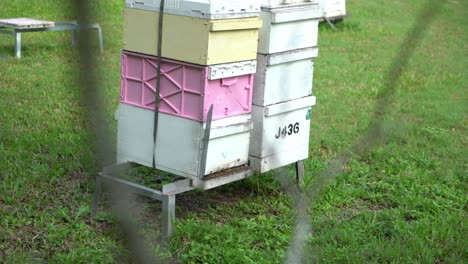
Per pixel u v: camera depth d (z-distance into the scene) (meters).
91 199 5.37
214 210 5.39
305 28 5.45
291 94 5.50
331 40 13.38
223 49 4.69
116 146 5.15
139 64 4.94
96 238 4.72
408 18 16.22
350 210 5.65
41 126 7.08
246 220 5.17
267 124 5.32
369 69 11.09
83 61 1.64
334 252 4.70
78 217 5.02
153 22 4.77
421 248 4.84
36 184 5.57
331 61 11.46
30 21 10.45
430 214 5.61
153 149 4.97
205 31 4.55
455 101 9.47
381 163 6.77
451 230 5.15
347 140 7.39
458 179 6.48
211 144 4.83
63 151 6.30
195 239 4.75
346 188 6.02
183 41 4.66
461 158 7.12
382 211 5.56
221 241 4.76
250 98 5.04
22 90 8.41
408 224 5.35
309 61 5.62
